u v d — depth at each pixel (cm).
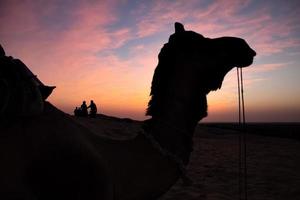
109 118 3222
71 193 260
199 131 3772
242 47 314
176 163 288
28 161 253
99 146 280
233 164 1408
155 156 284
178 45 313
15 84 261
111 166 273
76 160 262
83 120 2231
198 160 1504
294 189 946
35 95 265
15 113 259
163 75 311
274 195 877
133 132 2025
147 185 275
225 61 314
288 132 4444
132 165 277
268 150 2084
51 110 280
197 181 1019
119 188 269
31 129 260
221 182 1020
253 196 859
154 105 307
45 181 258
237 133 4034
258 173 1195
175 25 321
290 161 1566
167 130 296
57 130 266
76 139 268
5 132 254
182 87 305
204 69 310
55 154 260
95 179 262
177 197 816
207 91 314
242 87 332
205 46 311
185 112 303
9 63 270
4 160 247
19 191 250
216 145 2409
